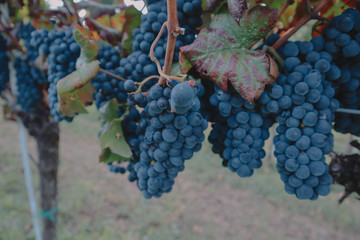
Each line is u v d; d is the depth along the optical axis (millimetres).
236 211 2584
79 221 2215
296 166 354
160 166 378
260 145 392
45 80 603
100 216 2320
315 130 359
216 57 359
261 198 2799
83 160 3266
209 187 2941
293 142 369
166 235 2191
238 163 392
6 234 1888
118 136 429
